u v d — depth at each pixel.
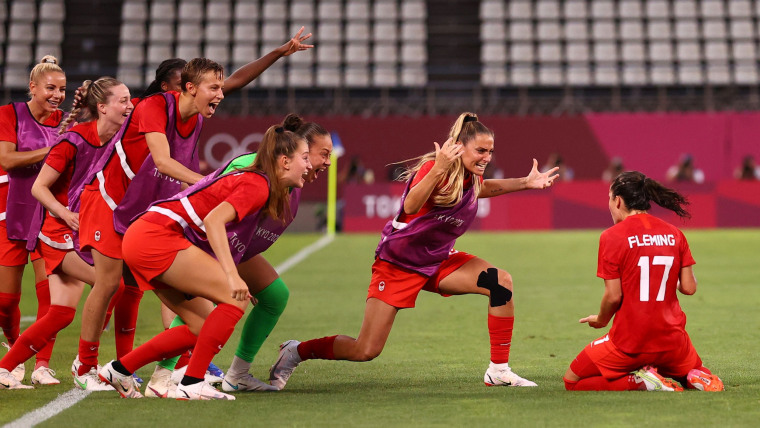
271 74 96.25
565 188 83.00
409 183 20.69
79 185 21.73
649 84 94.31
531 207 82.81
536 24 99.88
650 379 19.53
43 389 20.59
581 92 96.69
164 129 19.62
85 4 98.94
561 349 26.70
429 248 20.69
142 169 19.78
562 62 97.88
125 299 21.64
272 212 18.48
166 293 18.86
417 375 22.69
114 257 19.89
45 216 21.47
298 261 57.09
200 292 18.27
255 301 20.34
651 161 87.75
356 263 55.75
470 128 20.11
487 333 30.12
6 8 97.75
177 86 21.42
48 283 23.83
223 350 26.92
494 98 92.75
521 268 51.53
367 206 83.62
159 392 19.36
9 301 23.73
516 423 16.38
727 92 94.06
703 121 87.44
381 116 90.50
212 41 99.19
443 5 101.06
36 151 22.92
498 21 100.06
